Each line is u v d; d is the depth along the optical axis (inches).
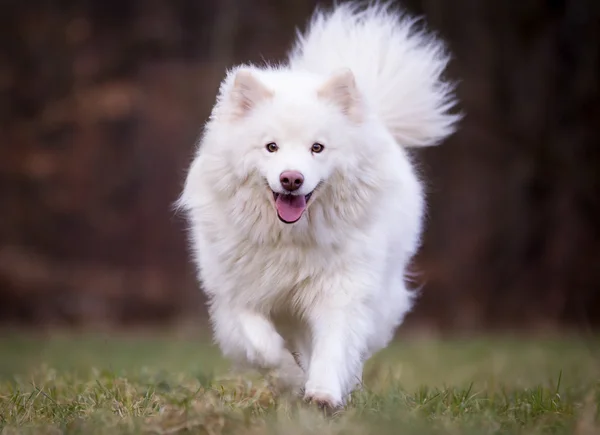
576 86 831.1
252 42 901.2
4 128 949.8
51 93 979.3
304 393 216.8
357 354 219.6
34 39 993.5
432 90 283.7
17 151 932.0
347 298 220.5
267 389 219.3
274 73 231.8
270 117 211.6
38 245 909.8
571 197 820.6
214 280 230.1
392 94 271.7
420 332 733.3
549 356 438.6
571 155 827.4
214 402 193.9
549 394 228.1
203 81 929.5
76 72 968.3
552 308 805.2
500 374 354.9
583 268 808.9
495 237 828.0
